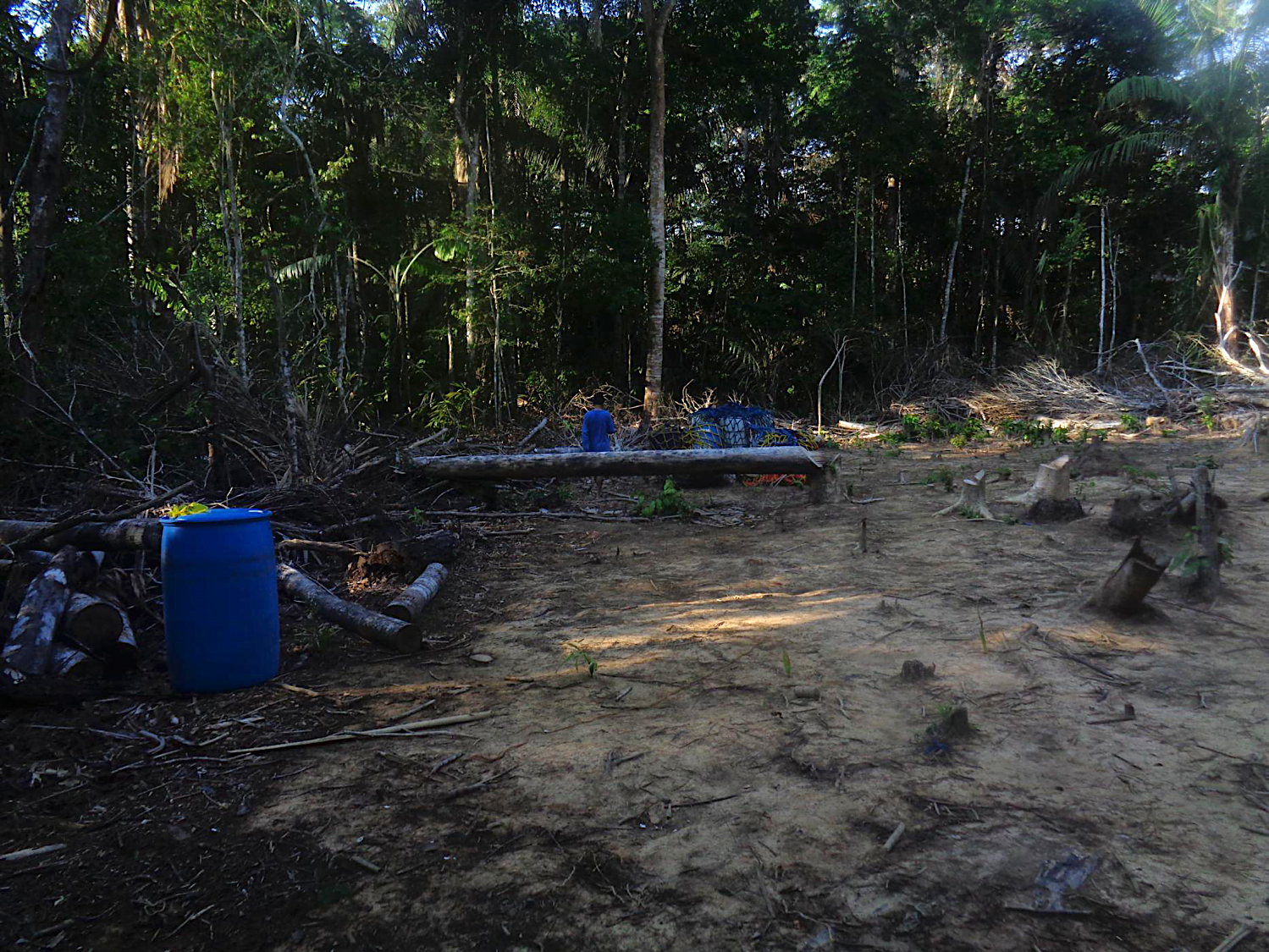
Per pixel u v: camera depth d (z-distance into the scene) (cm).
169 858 293
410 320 2206
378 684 461
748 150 2738
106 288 1177
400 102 1933
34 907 265
